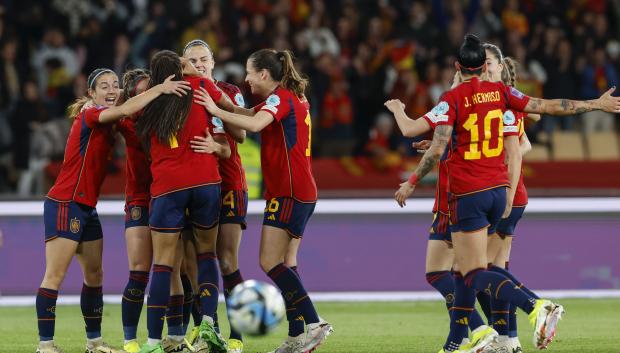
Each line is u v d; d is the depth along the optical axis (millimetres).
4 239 38906
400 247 40250
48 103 49438
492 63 24891
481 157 22766
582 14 56281
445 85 50344
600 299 39188
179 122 23031
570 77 51938
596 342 28438
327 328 24281
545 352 26625
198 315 26156
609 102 22922
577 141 50844
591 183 47781
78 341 29188
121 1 55625
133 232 24656
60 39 52031
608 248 40250
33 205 39062
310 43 52594
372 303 38906
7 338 29797
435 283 25297
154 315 23297
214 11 52469
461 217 22844
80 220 24562
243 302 22156
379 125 48094
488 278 22562
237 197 25391
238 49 50406
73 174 24453
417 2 54406
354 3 56031
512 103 23047
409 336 30125
